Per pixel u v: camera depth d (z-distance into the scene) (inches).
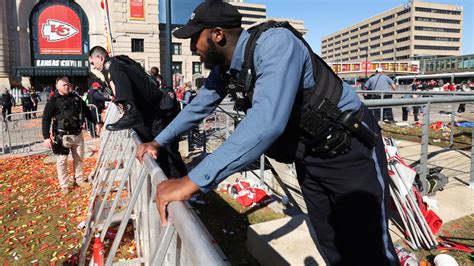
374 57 5703.7
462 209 150.5
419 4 4928.6
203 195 198.1
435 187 160.4
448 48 5162.4
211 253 36.9
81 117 231.1
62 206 203.3
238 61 62.3
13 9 1724.9
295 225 131.9
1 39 1685.5
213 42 62.6
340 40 6648.6
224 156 50.9
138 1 1818.4
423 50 5002.5
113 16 1795.0
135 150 97.7
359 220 71.0
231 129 263.1
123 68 132.1
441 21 5073.8
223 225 160.2
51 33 1791.3
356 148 67.7
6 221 185.3
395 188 128.6
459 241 127.0
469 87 1240.8
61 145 221.6
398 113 474.3
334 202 73.2
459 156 245.1
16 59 1747.0
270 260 117.1
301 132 67.6
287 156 72.1
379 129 75.2
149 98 136.1
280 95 53.6
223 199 191.8
